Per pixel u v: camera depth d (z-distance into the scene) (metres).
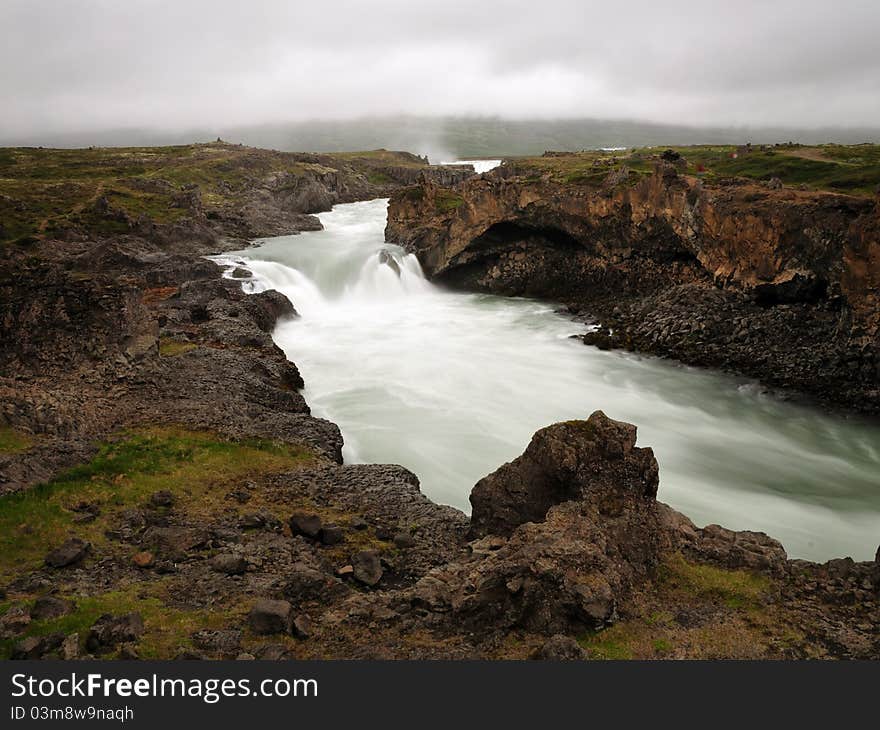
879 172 71.19
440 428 35.84
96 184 106.69
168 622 15.06
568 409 40.16
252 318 51.78
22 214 86.06
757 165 89.50
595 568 16.39
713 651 14.57
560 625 15.18
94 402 29.89
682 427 38.75
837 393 42.44
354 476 26.48
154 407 31.12
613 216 63.88
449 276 76.19
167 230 86.00
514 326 59.56
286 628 15.10
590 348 52.81
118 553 18.59
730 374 46.72
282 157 172.25
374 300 71.38
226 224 100.25
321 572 18.03
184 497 22.98
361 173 180.50
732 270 54.31
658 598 16.78
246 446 28.25
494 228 71.75
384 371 45.91
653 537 18.72
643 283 64.19
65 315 32.84
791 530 27.08
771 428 38.94
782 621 15.96
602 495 19.27
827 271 46.81
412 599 16.47
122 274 63.59
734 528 27.06
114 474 23.84
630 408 41.22
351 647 14.56
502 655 14.26
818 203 47.88
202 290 58.19
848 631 15.59
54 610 14.90
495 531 21.12
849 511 29.17
